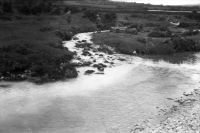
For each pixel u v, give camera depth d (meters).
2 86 27.94
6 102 23.78
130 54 46.09
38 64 32.75
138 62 40.78
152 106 23.47
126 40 52.56
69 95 26.08
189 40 52.38
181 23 80.81
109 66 37.41
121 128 19.34
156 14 100.62
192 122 19.77
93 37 58.91
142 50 47.53
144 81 31.14
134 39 54.50
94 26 77.25
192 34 62.25
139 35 62.44
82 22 80.00
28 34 49.38
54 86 28.56
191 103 23.97
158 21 91.75
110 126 19.70
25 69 32.25
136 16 98.25
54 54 36.69
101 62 39.12
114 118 21.06
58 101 24.50
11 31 51.03
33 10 82.62
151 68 37.41
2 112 21.72
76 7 97.31
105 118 21.09
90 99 25.12
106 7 117.81
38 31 54.66
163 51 47.59
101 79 31.50
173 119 20.45
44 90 27.25
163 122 20.00
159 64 39.84
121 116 21.41
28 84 28.88
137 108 23.03
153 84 30.06
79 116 21.47
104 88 28.36
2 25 58.19
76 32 66.81
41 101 24.38
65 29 64.00
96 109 22.81
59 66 33.22
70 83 29.70
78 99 25.08
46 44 42.22
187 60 42.75
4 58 32.97
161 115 21.41
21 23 64.00
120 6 134.25
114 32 67.25
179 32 67.12
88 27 74.56
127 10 107.44
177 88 28.67
